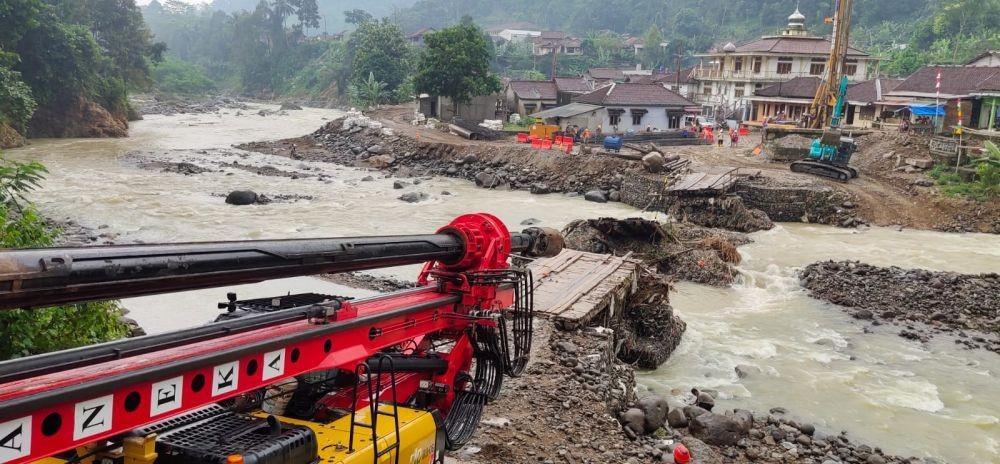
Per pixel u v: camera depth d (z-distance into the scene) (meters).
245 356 5.95
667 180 38.06
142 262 5.33
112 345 5.27
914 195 39.62
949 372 18.39
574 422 12.17
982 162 39.66
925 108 51.91
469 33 66.69
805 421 15.13
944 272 26.08
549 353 14.75
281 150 57.91
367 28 106.00
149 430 5.96
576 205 39.66
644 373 17.53
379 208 36.84
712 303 23.66
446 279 9.09
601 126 65.00
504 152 48.59
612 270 19.80
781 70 77.75
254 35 163.75
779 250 30.72
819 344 20.09
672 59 145.75
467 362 9.58
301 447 6.20
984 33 98.62
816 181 40.03
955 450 14.27
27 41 62.38
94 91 69.88
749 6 164.00
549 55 141.62
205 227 30.91
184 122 88.56
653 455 11.66
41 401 4.54
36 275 4.66
